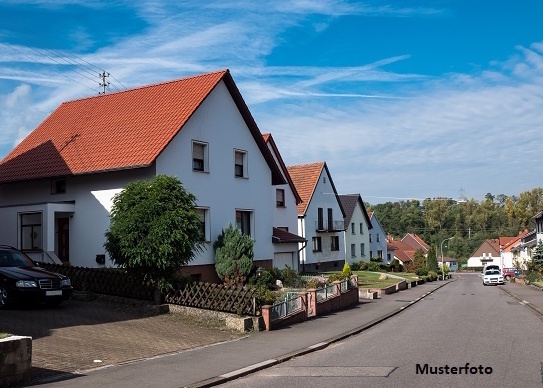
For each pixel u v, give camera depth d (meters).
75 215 25.20
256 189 30.12
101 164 24.06
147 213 18.64
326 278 33.47
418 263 75.12
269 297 17.98
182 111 25.28
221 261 26.05
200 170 26.22
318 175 54.16
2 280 16.67
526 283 50.62
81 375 10.21
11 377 9.23
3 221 25.31
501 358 12.17
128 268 18.77
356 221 66.75
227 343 14.52
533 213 138.75
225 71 27.48
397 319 21.88
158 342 13.95
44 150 27.25
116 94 29.66
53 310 17.34
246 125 29.61
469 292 41.16
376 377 10.23
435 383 9.65
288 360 12.53
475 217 149.38
